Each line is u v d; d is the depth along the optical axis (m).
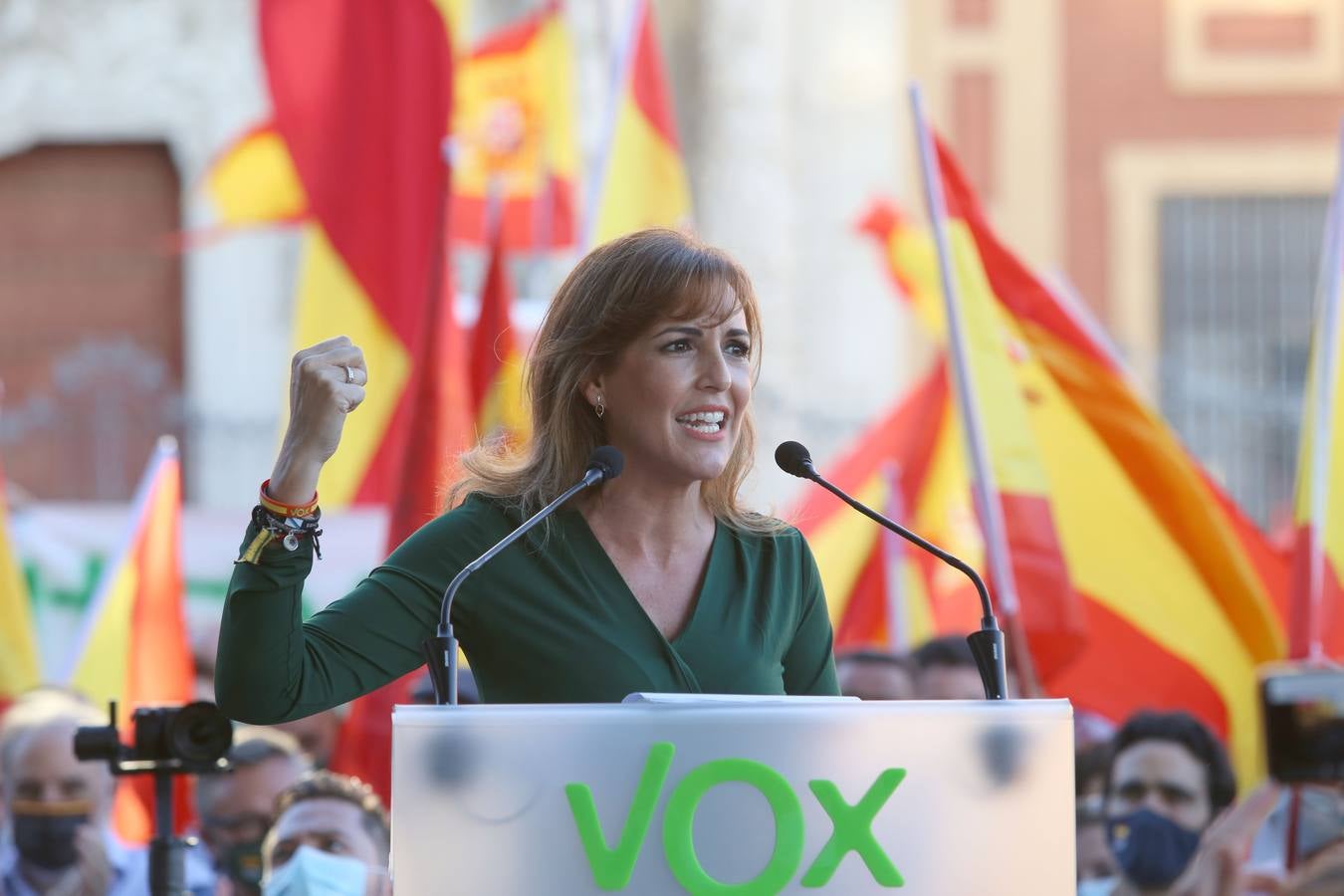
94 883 14.93
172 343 54.28
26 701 15.85
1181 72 55.12
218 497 52.69
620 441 8.51
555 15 28.19
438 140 21.94
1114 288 54.97
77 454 52.47
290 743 15.34
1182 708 17.45
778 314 52.91
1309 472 16.42
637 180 21.53
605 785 6.72
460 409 17.00
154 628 16.88
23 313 54.19
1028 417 17.30
